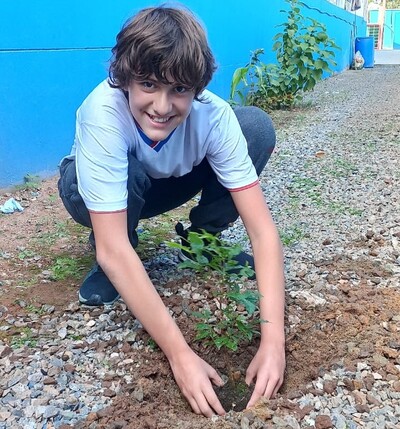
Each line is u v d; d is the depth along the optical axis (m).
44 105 3.77
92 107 1.72
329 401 1.60
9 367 1.77
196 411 1.57
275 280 1.79
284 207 3.33
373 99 7.85
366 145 4.93
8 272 2.43
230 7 6.58
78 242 2.78
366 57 15.30
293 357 1.81
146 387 1.66
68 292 2.25
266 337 1.71
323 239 2.78
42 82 3.73
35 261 2.55
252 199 1.87
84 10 4.02
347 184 3.77
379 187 3.68
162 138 1.70
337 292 2.17
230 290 1.89
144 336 1.89
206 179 2.24
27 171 3.68
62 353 1.84
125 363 1.79
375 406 1.58
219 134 1.86
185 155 1.94
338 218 3.10
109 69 1.72
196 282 2.23
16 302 2.16
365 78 11.34
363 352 1.80
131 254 1.65
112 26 4.30
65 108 3.94
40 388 1.68
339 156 4.55
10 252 2.64
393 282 2.27
